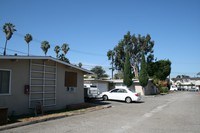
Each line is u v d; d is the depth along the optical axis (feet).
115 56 217.36
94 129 36.88
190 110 65.51
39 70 56.85
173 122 44.45
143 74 162.30
